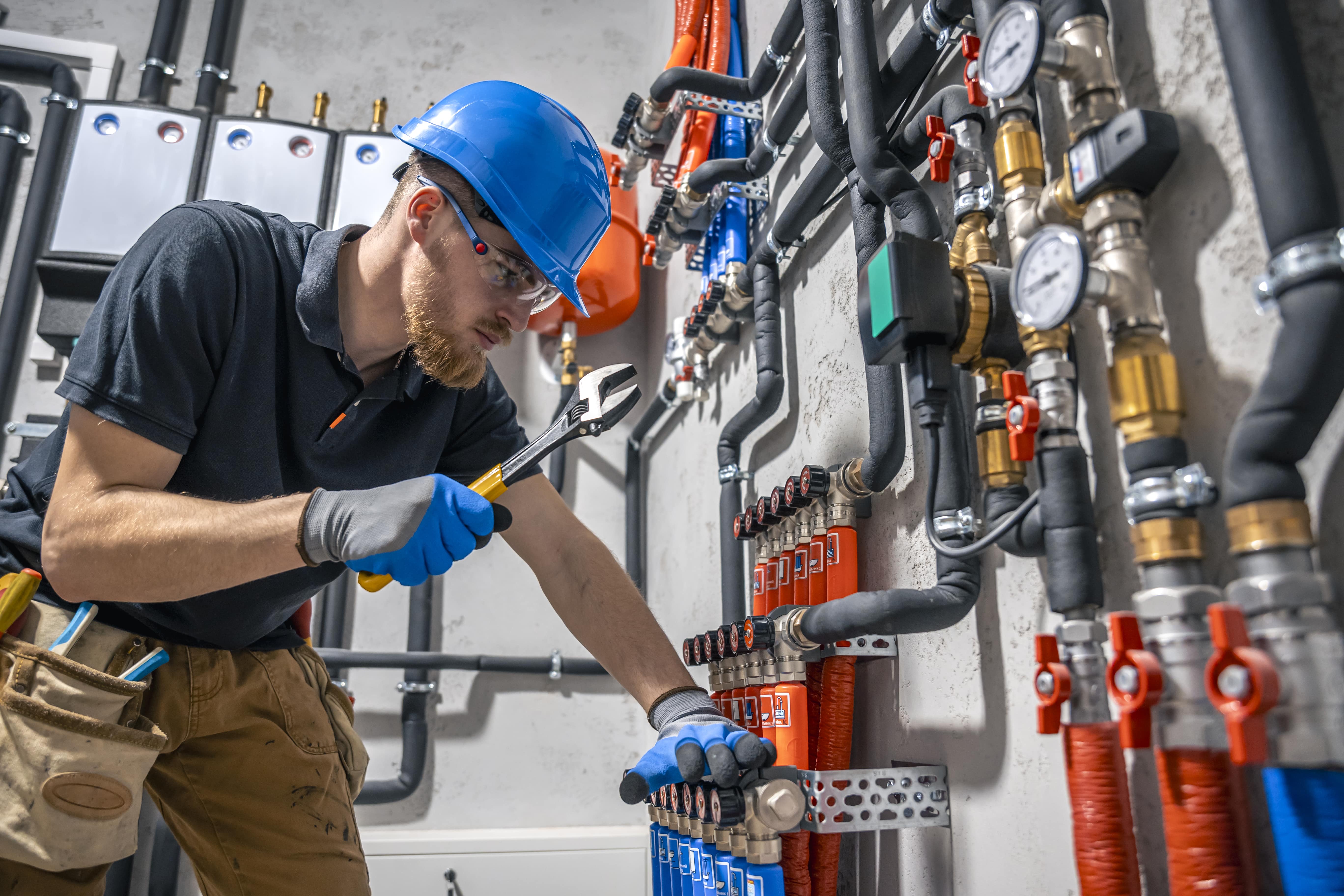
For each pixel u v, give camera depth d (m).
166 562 0.74
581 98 2.73
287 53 2.58
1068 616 0.67
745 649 1.13
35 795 0.79
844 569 1.11
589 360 2.55
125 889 1.80
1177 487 0.59
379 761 2.12
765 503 1.29
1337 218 0.51
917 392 0.78
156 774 1.04
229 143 2.18
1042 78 0.86
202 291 0.86
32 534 0.89
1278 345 0.52
